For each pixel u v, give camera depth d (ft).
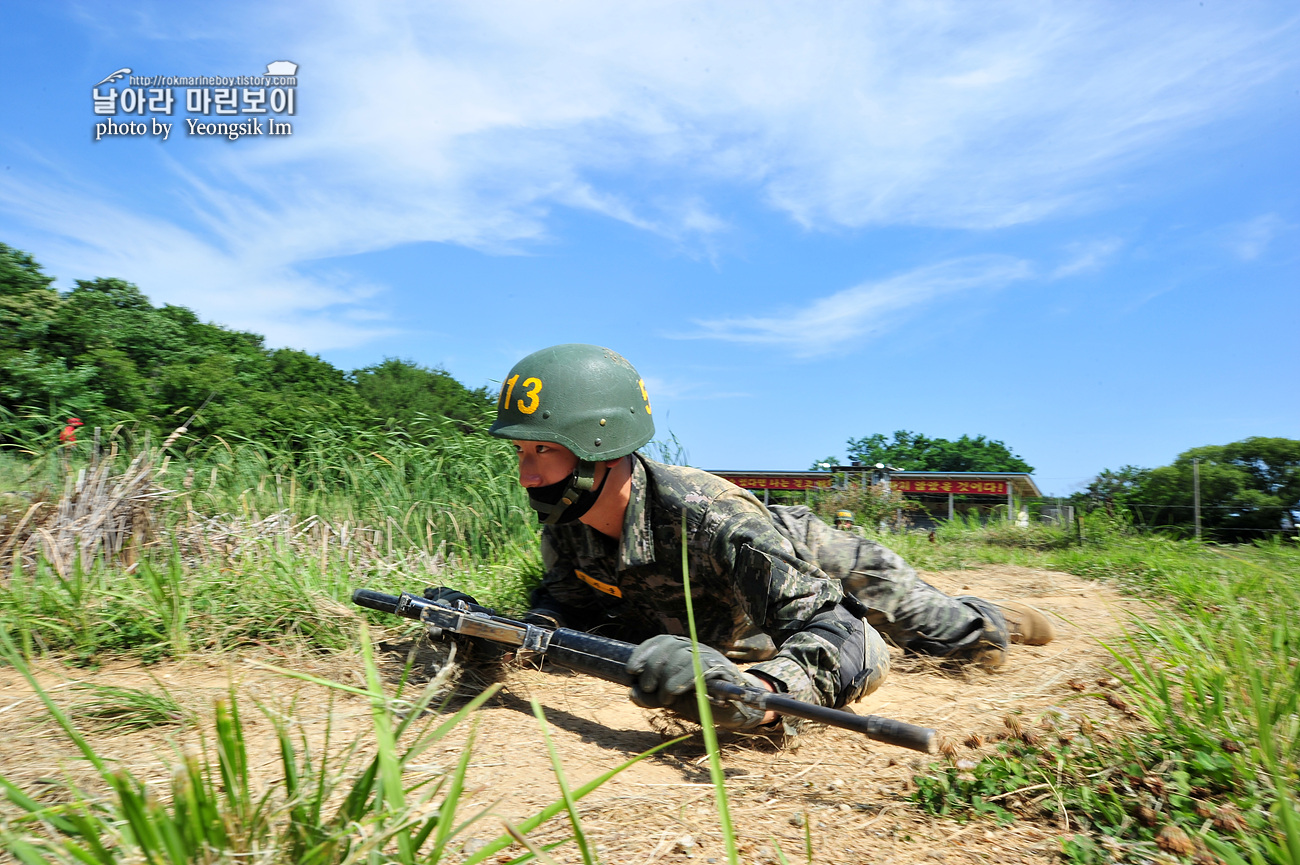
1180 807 5.65
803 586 8.21
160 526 14.20
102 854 3.60
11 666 9.23
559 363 8.97
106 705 7.53
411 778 5.93
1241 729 6.59
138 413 18.35
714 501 8.77
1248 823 5.28
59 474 14.93
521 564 13.62
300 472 18.56
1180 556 22.54
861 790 6.60
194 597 10.93
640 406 9.32
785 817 6.01
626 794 6.38
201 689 8.55
